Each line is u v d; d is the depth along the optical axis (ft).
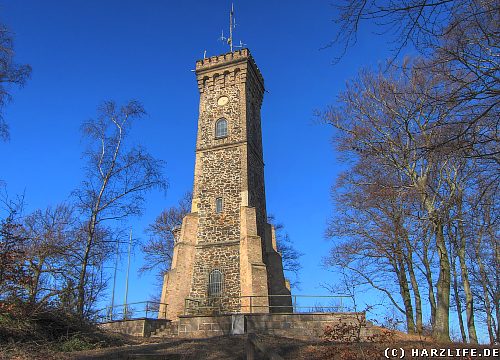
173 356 44.19
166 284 89.10
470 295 79.92
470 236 78.64
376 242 81.00
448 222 63.93
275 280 95.30
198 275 90.68
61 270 54.75
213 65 113.09
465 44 24.53
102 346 53.57
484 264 89.56
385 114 66.23
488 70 23.88
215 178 100.37
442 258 61.16
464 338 78.89
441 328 57.82
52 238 64.08
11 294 46.42
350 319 67.21
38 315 48.93
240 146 101.96
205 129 107.76
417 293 78.18
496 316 87.20
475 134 25.67
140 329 71.20
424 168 65.10
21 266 46.29
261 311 82.28
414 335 67.97
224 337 56.70
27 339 45.85
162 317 84.33
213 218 95.91
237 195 96.43
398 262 81.76
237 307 84.74
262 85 124.57
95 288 64.28
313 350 46.78
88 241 73.56
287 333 67.82
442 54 25.43
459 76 26.53
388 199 75.15
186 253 92.43
